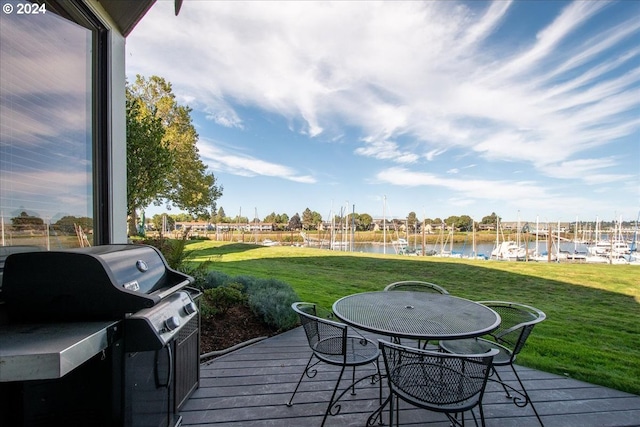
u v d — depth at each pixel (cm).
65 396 126
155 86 1561
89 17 252
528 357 311
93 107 263
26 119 202
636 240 2386
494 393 246
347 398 235
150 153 484
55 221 224
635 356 316
